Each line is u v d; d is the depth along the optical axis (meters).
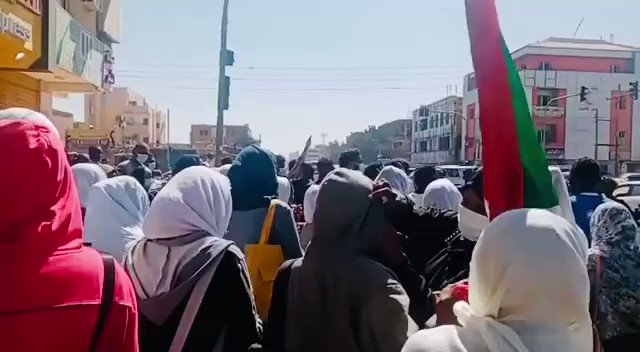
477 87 2.69
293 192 10.01
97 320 1.88
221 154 15.95
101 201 3.94
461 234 3.88
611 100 66.69
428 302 3.10
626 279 4.11
